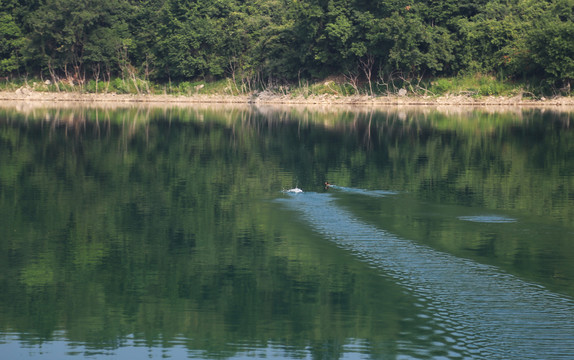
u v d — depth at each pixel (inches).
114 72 6771.7
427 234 1267.2
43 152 2421.3
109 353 796.6
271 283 1011.9
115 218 1429.6
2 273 1072.2
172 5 6407.5
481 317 864.9
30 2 6692.9
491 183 1793.8
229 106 5575.8
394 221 1362.0
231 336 832.9
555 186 1754.4
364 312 893.2
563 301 916.0
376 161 2217.0
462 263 1080.8
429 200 1572.3
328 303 928.9
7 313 909.8
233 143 2736.2
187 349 805.2
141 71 6668.3
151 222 1395.2
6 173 1969.7
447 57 5295.3
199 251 1182.3
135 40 6688.0
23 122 3654.0
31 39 6491.1
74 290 997.2
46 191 1711.4
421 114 4360.2
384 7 5403.5
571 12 5147.6
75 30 6353.3
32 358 784.3
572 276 1018.7
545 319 855.7
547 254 1133.1
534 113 4286.4
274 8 6653.5
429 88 5521.7
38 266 1107.3
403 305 913.5
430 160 2234.3
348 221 1366.9
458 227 1316.4
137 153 2417.6
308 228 1320.1
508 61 5182.1
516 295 938.1
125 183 1824.6
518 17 5442.9
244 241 1238.3
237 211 1477.6
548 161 2197.3
